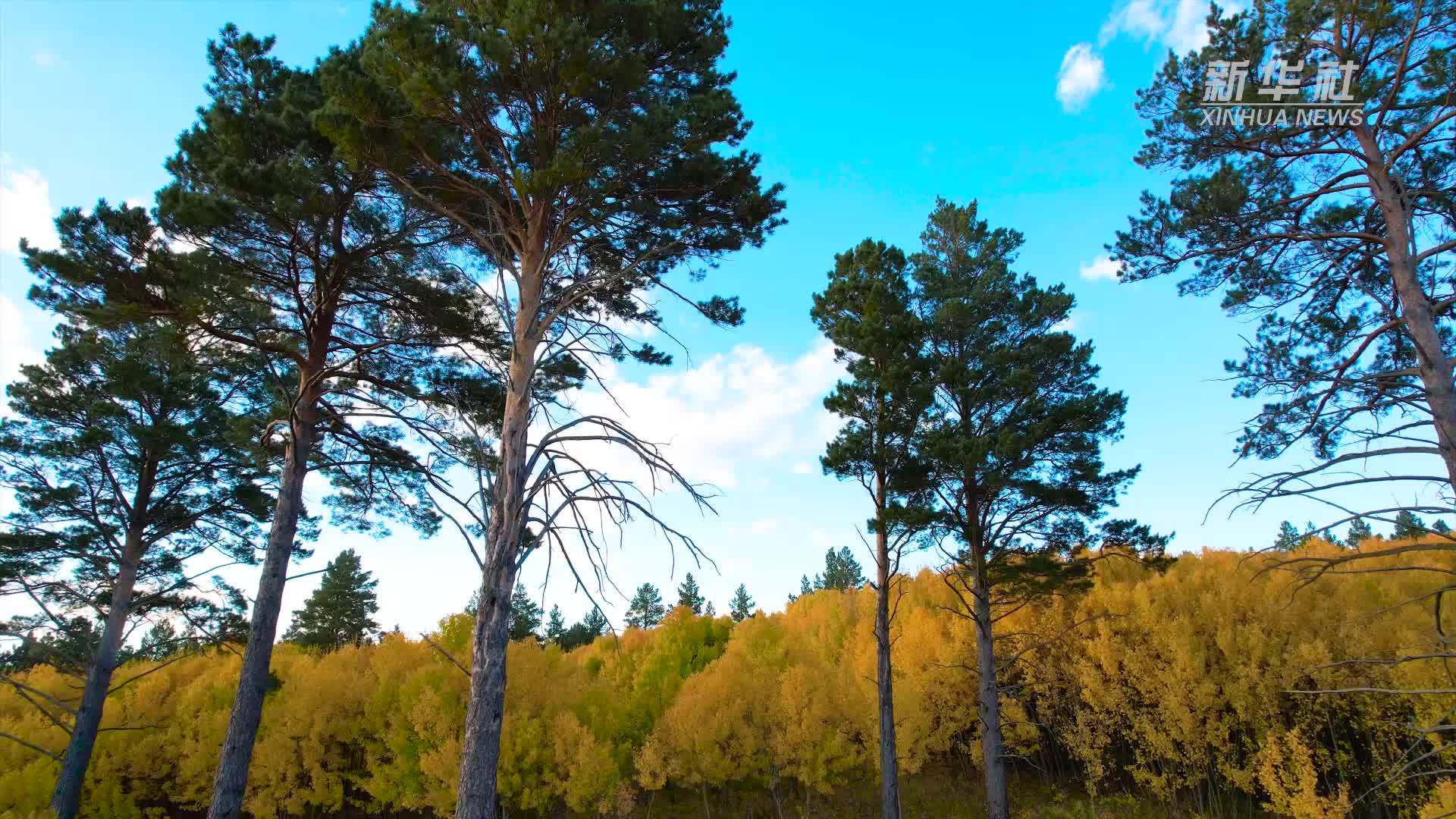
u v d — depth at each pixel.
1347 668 16.09
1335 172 9.77
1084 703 21.61
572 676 21.48
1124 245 10.62
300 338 12.57
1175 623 18.77
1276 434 9.74
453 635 19.50
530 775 17.62
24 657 17.64
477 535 7.38
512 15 7.00
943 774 24.03
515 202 9.25
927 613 24.80
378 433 14.00
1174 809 18.53
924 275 20.77
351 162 8.41
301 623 49.84
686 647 27.03
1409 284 8.48
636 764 19.42
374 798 19.77
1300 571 8.38
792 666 23.44
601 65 7.39
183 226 10.10
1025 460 17.00
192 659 26.58
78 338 16.50
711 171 9.16
